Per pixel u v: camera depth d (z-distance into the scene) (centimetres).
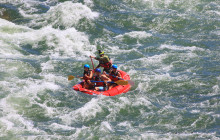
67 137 3559
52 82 4869
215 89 4719
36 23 7319
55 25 7250
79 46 6362
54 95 4475
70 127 3762
